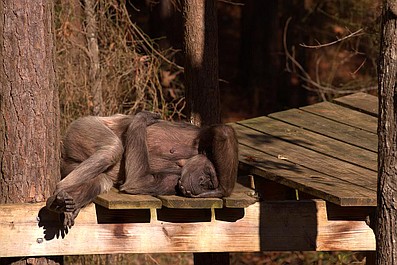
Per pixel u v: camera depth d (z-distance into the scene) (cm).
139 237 1007
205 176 1019
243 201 980
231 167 1013
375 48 2355
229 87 2847
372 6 2256
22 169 1003
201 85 1342
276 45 2666
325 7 2594
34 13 991
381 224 852
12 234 984
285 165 1157
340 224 1042
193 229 1016
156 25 2298
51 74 1011
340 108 1491
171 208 1002
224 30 3253
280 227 1030
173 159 1101
